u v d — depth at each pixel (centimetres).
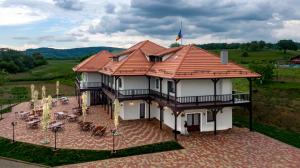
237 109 4225
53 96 6194
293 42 14238
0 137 3053
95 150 2603
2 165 2414
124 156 2497
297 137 3008
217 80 3120
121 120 3772
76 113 4094
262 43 16388
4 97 6041
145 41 4375
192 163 2312
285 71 6850
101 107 4725
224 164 2281
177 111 2922
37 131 3250
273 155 2470
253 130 3253
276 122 3594
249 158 2402
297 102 4284
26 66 12825
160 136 3016
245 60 9612
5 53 14900
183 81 3133
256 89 5222
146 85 3822
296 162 2312
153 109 3853
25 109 4675
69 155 2520
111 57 4769
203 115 3177
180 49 3653
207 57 3284
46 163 2409
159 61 3775
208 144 2766
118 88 3938
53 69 12044
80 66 4956
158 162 2348
